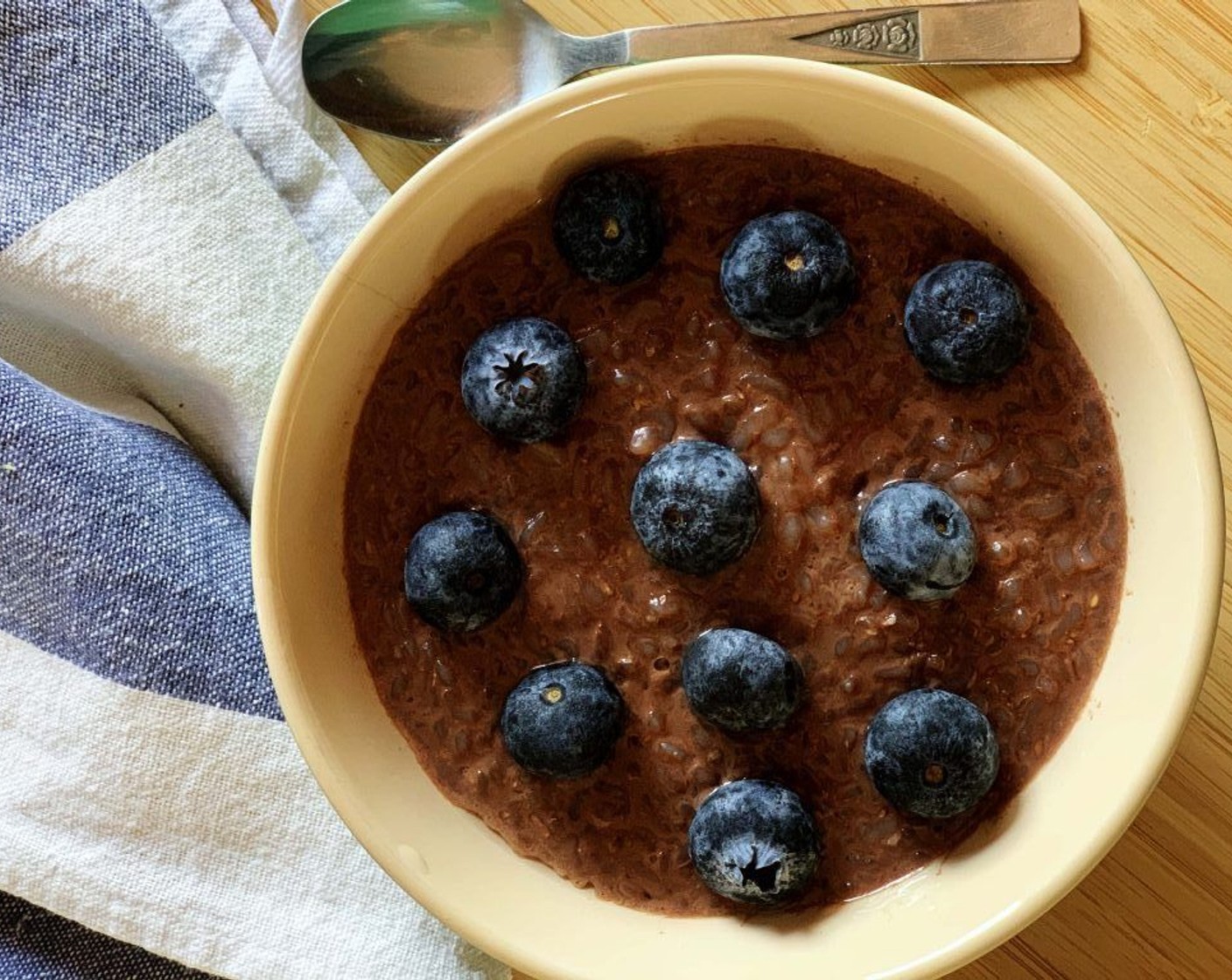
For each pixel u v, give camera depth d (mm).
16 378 238
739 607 215
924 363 209
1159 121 227
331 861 239
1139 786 197
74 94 235
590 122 203
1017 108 229
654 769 218
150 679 236
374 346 214
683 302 216
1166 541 202
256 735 237
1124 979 234
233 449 250
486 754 220
